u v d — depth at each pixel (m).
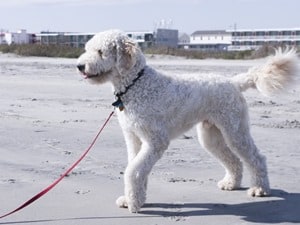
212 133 6.90
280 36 105.69
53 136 9.83
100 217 5.69
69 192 6.51
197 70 26.97
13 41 92.25
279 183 7.09
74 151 8.69
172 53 52.53
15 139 9.51
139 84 6.06
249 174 7.10
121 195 6.42
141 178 5.91
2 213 5.74
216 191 6.77
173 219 5.68
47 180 7.00
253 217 5.78
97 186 6.78
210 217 5.76
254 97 16.48
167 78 6.31
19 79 22.36
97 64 6.09
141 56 6.14
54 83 20.61
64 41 86.81
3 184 6.78
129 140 6.29
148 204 6.19
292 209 6.07
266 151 8.86
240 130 6.64
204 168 7.79
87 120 11.66
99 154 8.50
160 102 6.07
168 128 6.25
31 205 6.00
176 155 8.50
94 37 6.27
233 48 112.75
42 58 48.28
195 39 123.94
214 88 6.52
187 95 6.30
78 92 17.61
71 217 5.66
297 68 6.80
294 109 13.95
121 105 6.11
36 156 8.31
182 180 7.17
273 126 11.18
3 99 15.51
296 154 8.69
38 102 14.88
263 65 6.80
